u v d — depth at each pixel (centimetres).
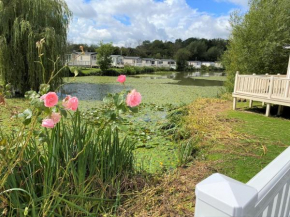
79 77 2077
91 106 731
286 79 539
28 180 172
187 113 639
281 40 905
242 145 377
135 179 242
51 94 131
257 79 611
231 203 55
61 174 187
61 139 195
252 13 952
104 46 2623
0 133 201
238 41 987
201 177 267
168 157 337
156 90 1304
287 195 108
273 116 604
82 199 185
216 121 538
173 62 5288
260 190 75
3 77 843
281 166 95
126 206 206
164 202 216
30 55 830
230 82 1059
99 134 216
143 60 4741
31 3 837
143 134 437
